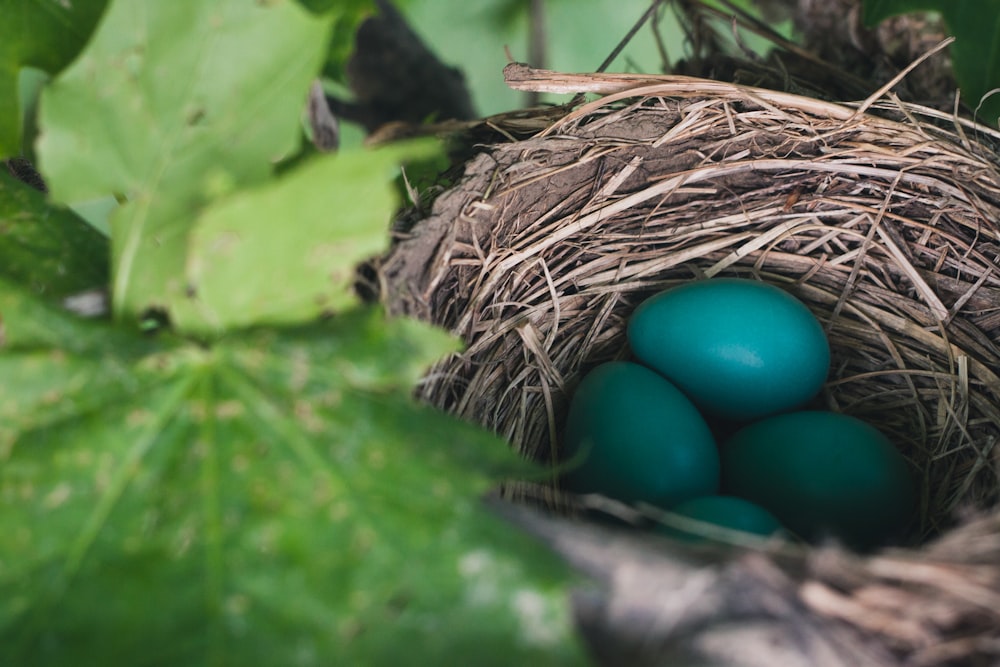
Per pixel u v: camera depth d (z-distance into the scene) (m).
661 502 0.23
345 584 0.18
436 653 0.17
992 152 0.24
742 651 0.18
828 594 0.19
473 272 0.24
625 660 0.19
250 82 0.19
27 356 0.19
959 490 0.24
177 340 0.19
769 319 0.24
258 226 0.19
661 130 0.24
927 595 0.19
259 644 0.17
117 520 0.18
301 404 0.19
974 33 0.24
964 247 0.24
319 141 0.22
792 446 0.24
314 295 0.19
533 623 0.17
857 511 0.23
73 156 0.19
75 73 0.19
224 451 0.19
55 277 0.20
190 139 0.19
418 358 0.19
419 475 0.19
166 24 0.19
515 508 0.19
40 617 0.17
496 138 0.24
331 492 0.18
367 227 0.19
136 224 0.19
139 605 0.17
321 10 0.23
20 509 0.18
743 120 0.24
